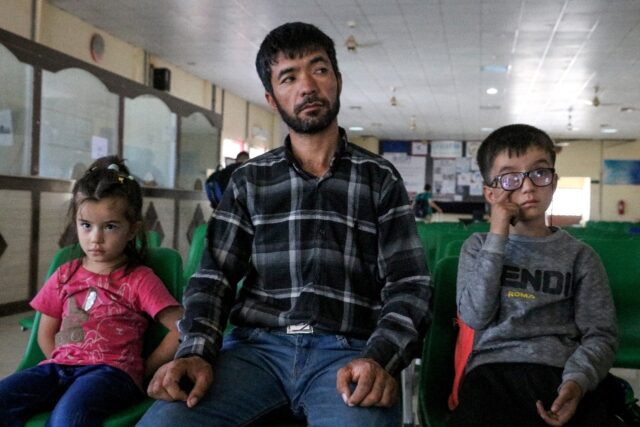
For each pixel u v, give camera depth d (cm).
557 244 145
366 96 1217
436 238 310
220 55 910
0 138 490
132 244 172
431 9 675
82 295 163
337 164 141
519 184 143
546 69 947
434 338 160
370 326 137
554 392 127
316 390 124
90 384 140
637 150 1855
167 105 740
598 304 138
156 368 158
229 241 143
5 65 488
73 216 166
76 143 585
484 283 138
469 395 130
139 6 686
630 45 794
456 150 1994
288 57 139
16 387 140
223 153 1209
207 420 116
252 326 140
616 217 1867
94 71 596
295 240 137
